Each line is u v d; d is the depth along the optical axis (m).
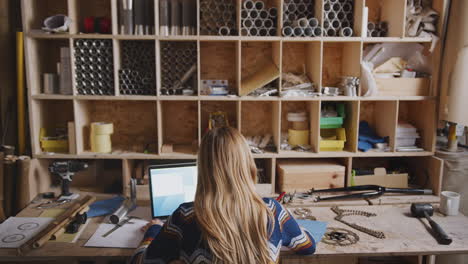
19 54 2.60
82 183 2.81
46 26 2.42
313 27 2.48
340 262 2.04
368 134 2.86
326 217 2.04
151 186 1.90
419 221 1.99
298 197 2.42
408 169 2.94
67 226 1.82
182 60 2.69
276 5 2.59
